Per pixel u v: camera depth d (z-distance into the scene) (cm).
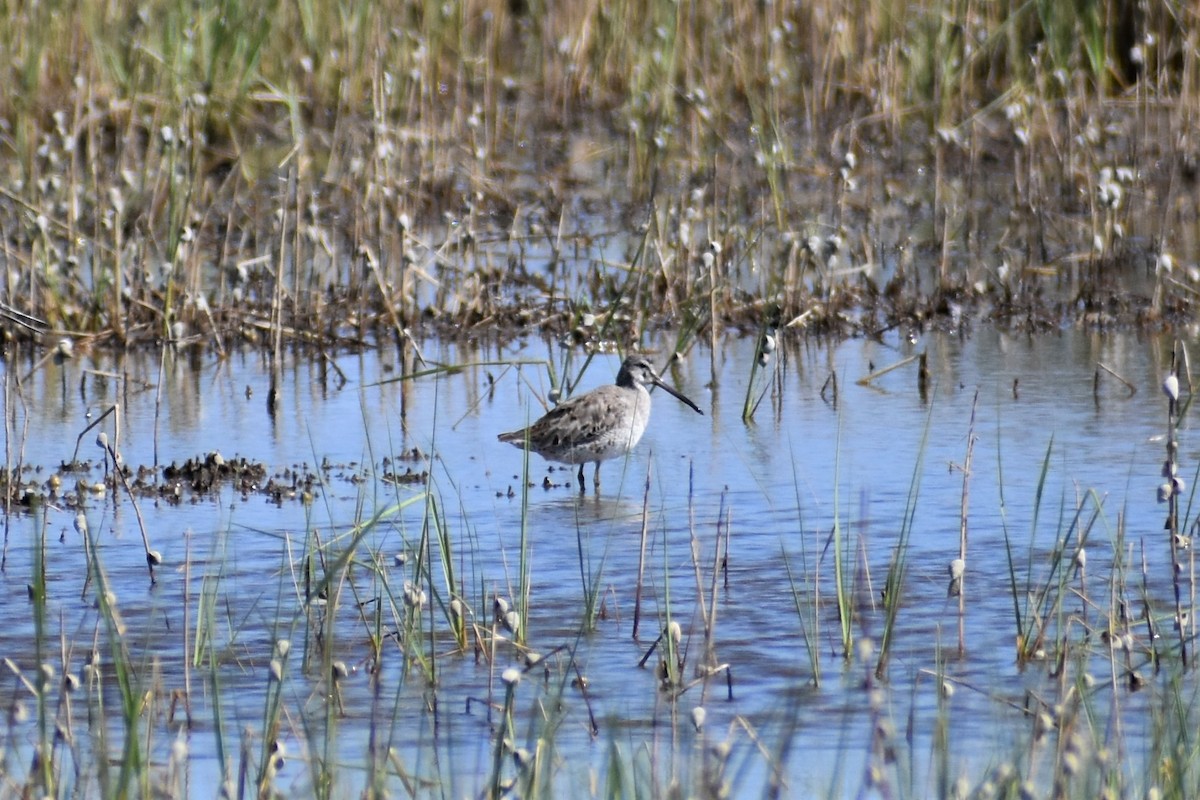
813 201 2514
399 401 1727
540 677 1034
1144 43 2608
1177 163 2464
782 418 1636
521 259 2181
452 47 2873
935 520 1308
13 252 1983
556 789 870
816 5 2878
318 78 2786
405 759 925
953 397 1694
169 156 2188
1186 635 1053
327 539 1288
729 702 991
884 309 2075
